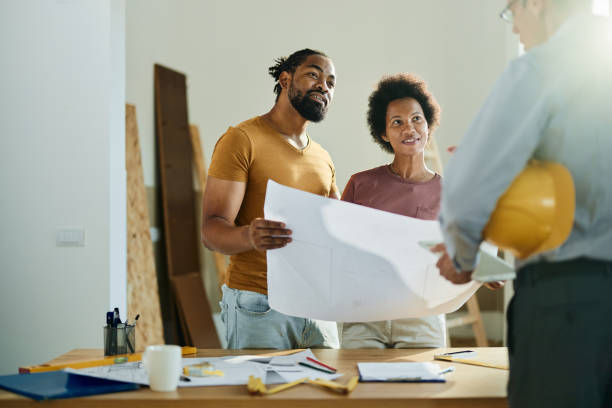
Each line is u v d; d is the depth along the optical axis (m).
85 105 3.14
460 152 1.11
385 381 1.34
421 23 5.07
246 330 1.90
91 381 1.31
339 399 1.20
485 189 1.06
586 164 1.07
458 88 5.01
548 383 1.06
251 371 1.42
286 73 2.06
